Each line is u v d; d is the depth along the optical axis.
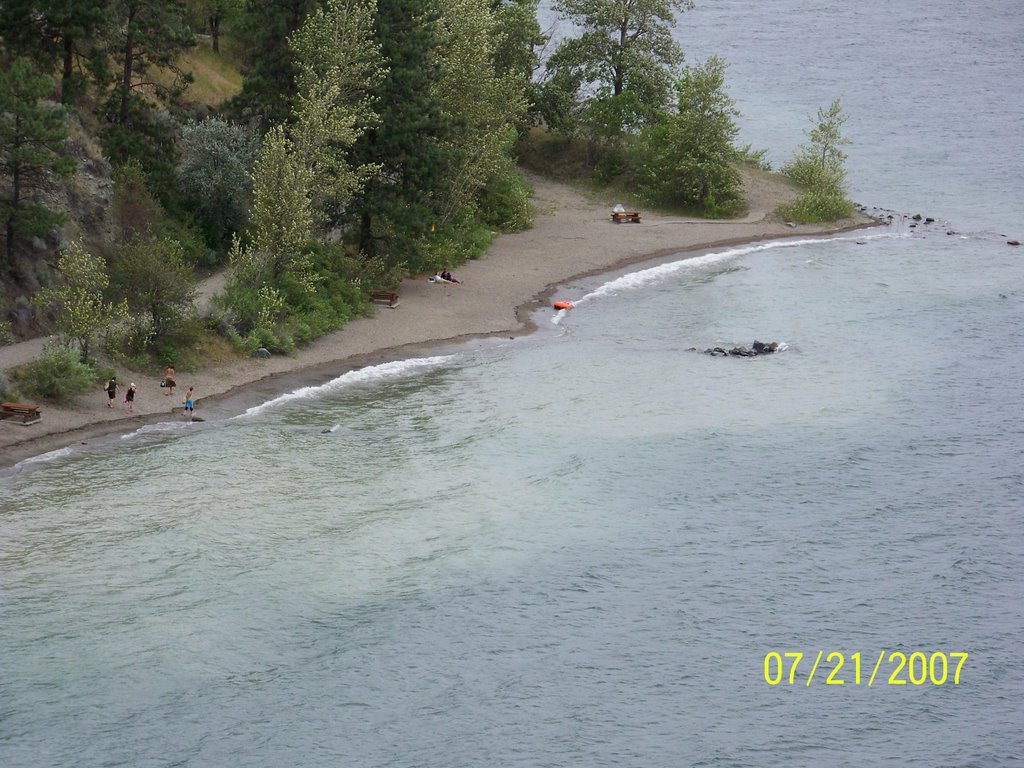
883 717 38.72
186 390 62.31
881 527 50.94
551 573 46.31
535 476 54.66
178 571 44.56
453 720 37.91
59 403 58.06
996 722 38.44
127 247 66.62
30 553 45.09
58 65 81.69
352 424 60.19
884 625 43.78
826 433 60.28
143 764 35.09
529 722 38.00
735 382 67.88
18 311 63.34
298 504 50.69
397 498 51.88
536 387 66.50
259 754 35.81
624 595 45.16
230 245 81.12
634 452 57.53
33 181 66.50
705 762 36.44
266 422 59.69
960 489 54.47
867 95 181.00
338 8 80.62
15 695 37.38
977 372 69.44
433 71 83.38
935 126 156.38
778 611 44.53
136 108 79.44
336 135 75.19
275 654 40.47
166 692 38.12
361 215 83.00
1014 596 45.75
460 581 45.44
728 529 50.41
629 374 69.12
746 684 40.25
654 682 40.28
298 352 69.69
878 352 73.31
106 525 47.59
